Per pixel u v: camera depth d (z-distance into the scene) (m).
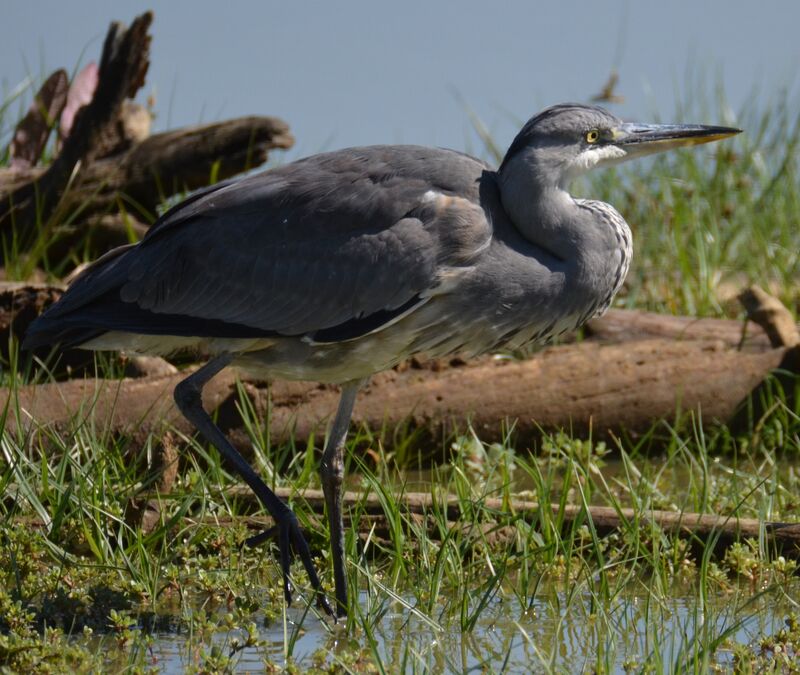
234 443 11.75
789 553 9.94
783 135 19.38
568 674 7.97
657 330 14.04
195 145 15.19
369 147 10.00
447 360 12.80
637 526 9.78
